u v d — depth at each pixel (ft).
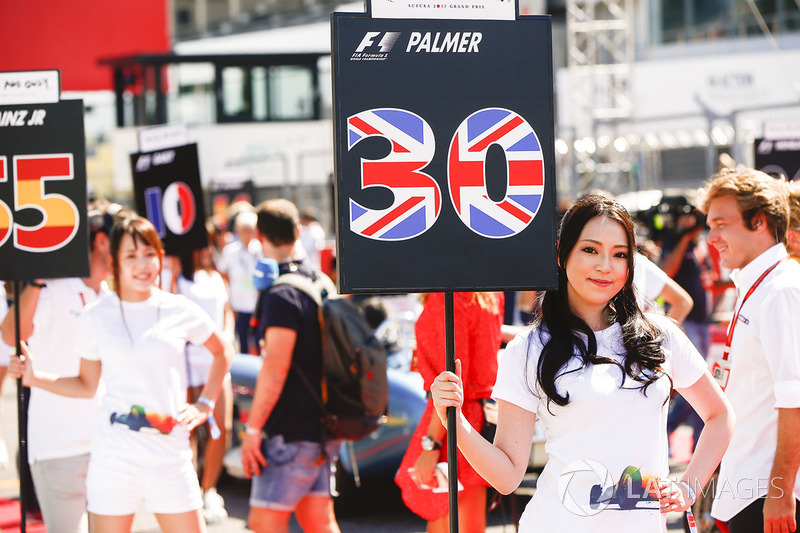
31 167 14.60
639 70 80.59
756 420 12.59
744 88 78.38
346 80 10.41
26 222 14.58
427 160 10.53
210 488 22.97
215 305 23.43
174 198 24.38
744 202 13.08
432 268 10.52
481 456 10.04
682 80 79.41
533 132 10.71
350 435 16.75
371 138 10.45
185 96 93.50
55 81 14.52
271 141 89.15
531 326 10.52
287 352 16.31
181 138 24.41
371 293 10.39
